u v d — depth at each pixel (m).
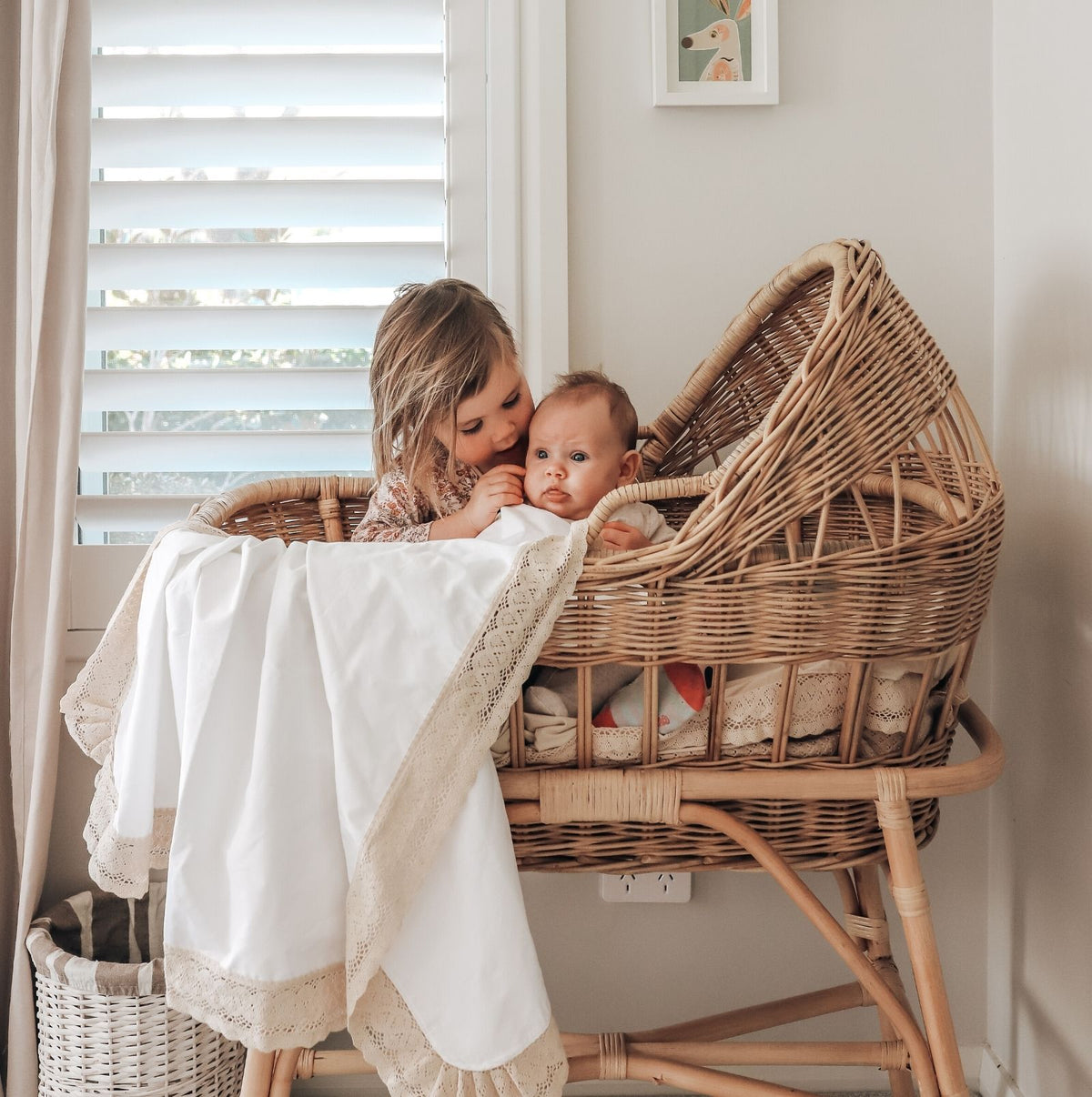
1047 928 1.22
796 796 0.89
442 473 1.21
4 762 1.38
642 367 1.42
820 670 0.92
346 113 1.46
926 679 0.92
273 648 0.81
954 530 0.90
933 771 0.91
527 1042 0.80
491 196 1.41
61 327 1.32
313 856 0.81
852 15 1.40
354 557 0.84
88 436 1.43
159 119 1.41
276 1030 0.79
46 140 1.30
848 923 1.24
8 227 1.39
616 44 1.41
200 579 0.84
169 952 0.82
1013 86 1.33
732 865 0.94
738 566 0.86
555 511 1.14
